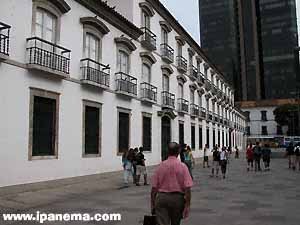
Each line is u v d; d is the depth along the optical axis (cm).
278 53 10469
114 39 2038
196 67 3800
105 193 1345
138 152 1662
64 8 1578
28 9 1386
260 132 9044
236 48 10844
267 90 10512
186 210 545
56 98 1529
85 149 1741
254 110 9181
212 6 10975
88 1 1770
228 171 2420
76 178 1636
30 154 1364
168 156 571
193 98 3612
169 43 2970
